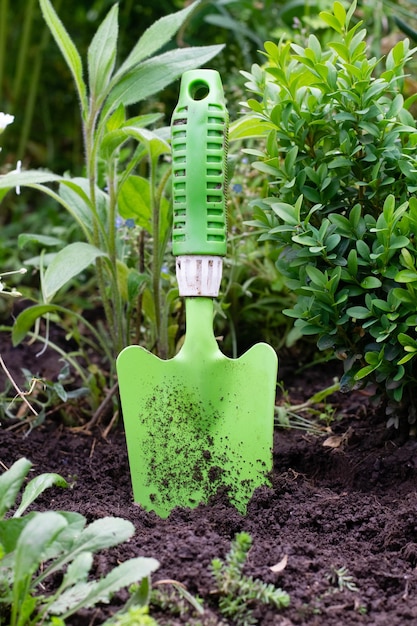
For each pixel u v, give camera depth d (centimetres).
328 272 77
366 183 76
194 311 77
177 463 76
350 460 81
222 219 76
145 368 77
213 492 76
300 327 77
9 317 113
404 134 79
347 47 76
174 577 65
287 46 77
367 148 76
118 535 63
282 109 77
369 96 75
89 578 66
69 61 85
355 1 77
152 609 64
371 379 79
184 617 63
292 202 78
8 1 143
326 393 88
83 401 92
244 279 100
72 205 89
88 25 148
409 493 76
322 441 84
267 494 74
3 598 62
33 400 89
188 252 75
